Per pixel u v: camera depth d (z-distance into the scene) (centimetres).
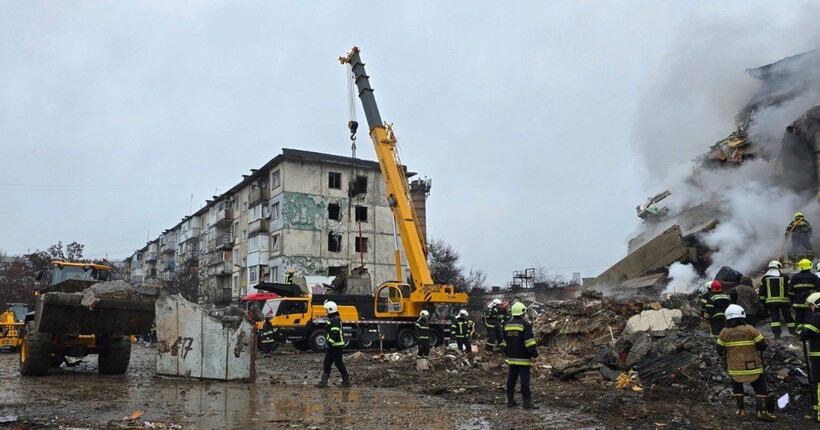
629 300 1777
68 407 902
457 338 1764
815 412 811
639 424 786
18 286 5931
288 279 2497
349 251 4753
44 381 1239
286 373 1499
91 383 1216
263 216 4869
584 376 1191
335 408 909
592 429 759
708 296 1182
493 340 1733
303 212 4644
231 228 5762
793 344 1203
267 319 2138
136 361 1930
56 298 1237
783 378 950
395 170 2316
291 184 4638
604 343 1609
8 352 2620
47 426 751
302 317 2297
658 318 1588
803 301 1177
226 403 952
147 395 1039
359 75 2517
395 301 2320
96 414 844
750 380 793
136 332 1368
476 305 4806
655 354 1162
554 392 1068
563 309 1822
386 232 4928
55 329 1270
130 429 735
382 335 2303
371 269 4797
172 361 1323
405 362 1620
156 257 8450
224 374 1231
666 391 982
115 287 1320
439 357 1586
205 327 1278
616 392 1035
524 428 765
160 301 1366
